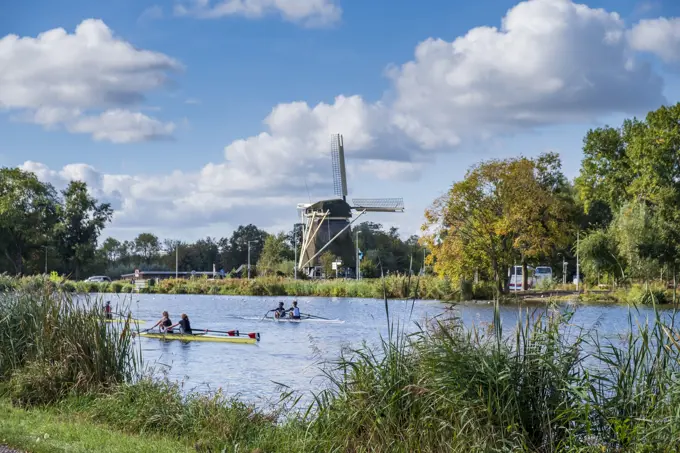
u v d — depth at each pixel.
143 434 11.14
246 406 12.56
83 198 120.38
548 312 10.33
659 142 66.56
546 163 70.81
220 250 181.88
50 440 9.79
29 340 14.43
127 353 14.30
